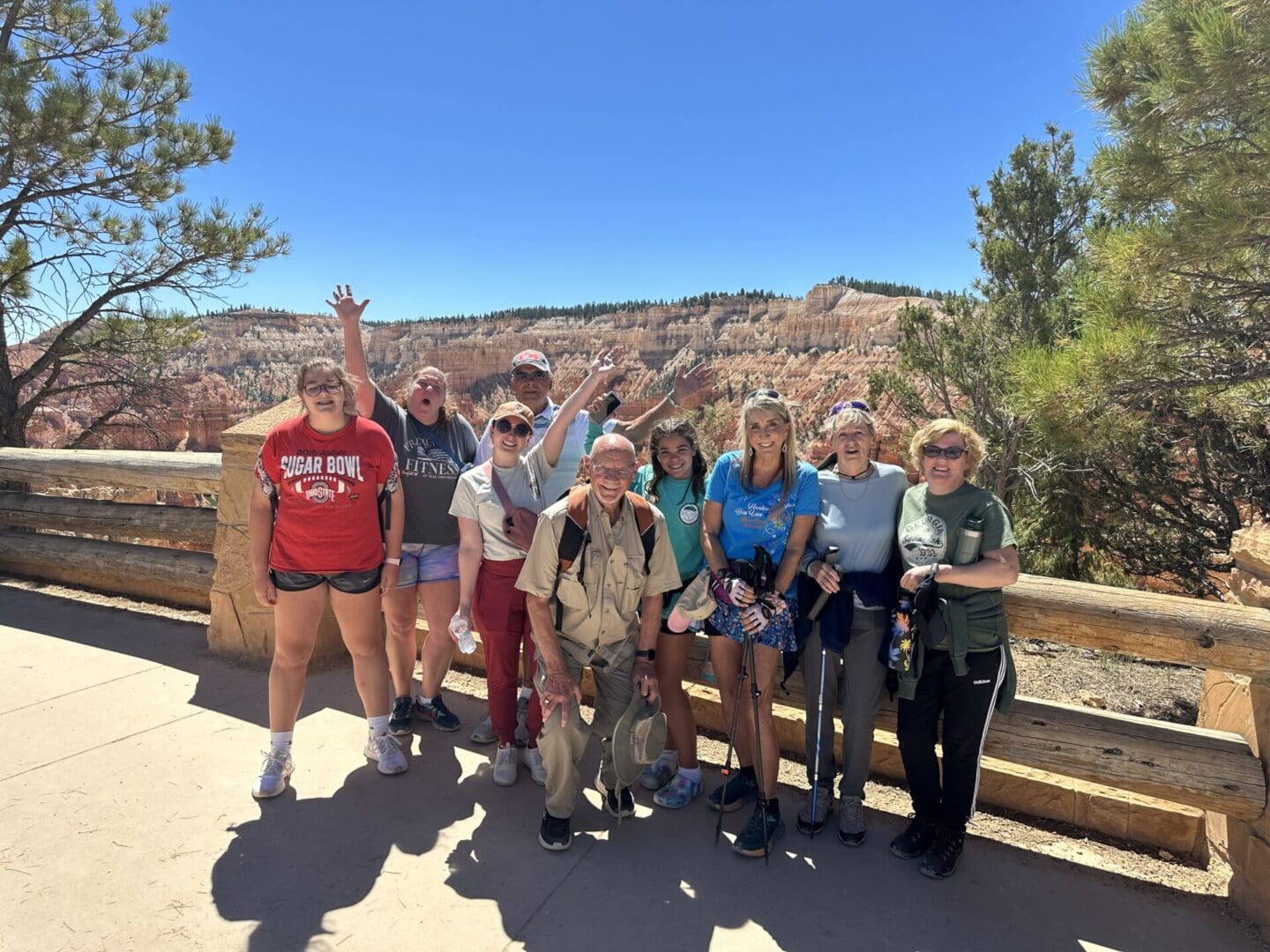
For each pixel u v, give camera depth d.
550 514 2.67
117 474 5.22
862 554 2.80
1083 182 12.10
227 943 2.20
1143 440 7.57
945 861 2.62
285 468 2.91
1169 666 6.04
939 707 2.71
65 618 4.98
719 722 3.65
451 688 4.10
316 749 3.35
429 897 2.42
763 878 2.58
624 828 2.86
